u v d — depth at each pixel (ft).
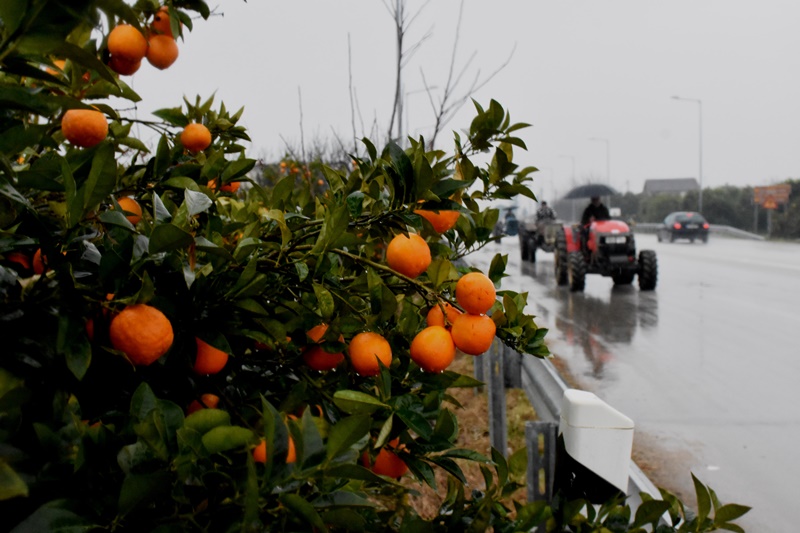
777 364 22.77
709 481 13.34
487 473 4.27
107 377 3.27
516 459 4.42
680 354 24.40
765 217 128.57
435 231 4.31
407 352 4.21
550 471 6.28
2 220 3.08
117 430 3.15
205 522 2.57
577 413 4.70
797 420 16.92
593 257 41.11
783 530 11.46
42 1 2.22
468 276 3.76
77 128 3.67
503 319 4.06
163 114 5.42
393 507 5.26
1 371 2.64
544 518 4.16
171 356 3.36
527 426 6.47
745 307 35.37
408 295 4.42
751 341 26.68
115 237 3.13
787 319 31.65
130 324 2.78
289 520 2.50
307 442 2.54
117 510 2.41
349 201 3.99
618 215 42.98
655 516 4.31
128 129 5.21
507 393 18.24
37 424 2.54
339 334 3.89
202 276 3.36
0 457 2.49
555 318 32.45
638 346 25.84
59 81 2.65
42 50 2.31
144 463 2.46
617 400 18.72
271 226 4.57
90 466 2.54
